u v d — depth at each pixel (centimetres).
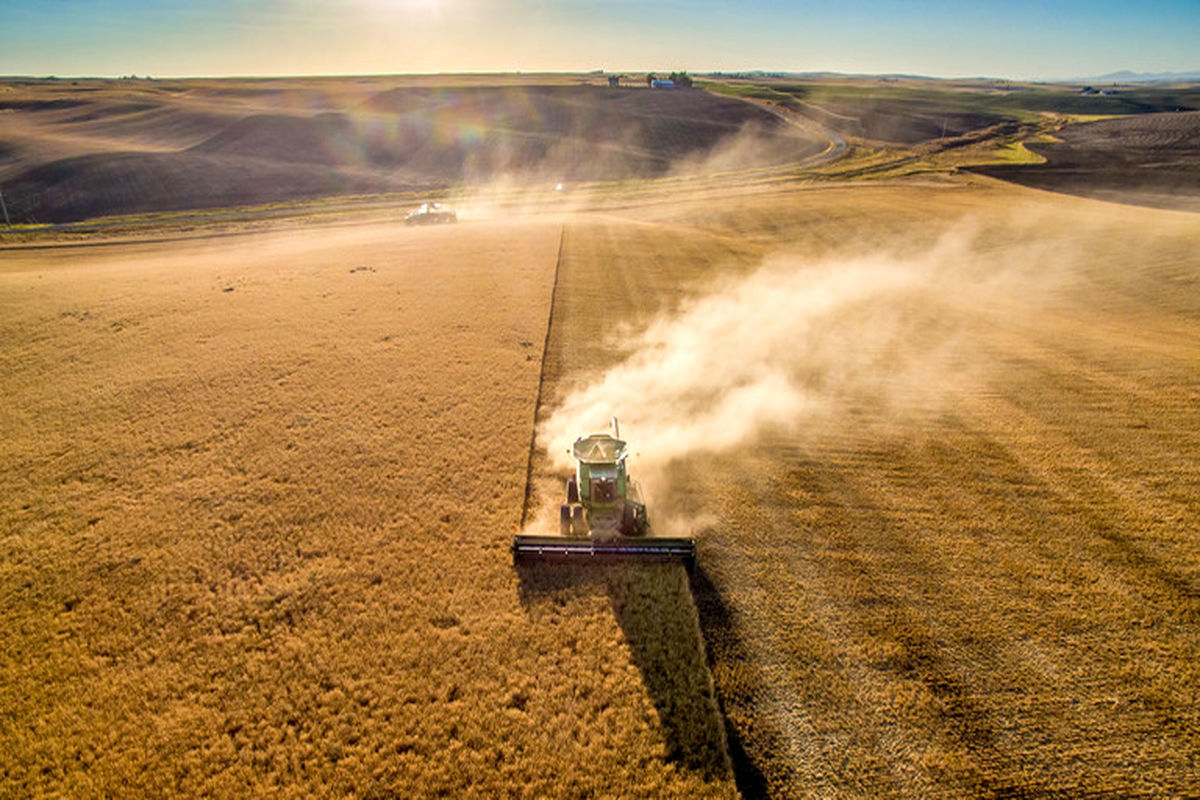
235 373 2308
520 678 1103
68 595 1314
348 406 2058
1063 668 1074
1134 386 2138
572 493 1439
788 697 1041
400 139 14025
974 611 1203
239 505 1584
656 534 1438
